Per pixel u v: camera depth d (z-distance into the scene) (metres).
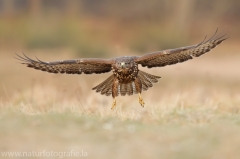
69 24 43.75
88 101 17.52
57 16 46.38
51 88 20.05
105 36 49.22
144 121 13.61
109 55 41.53
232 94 20.33
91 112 14.70
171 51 13.43
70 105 16.20
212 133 11.34
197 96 18.72
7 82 26.77
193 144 10.85
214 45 13.63
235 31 51.47
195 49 13.66
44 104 17.69
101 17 54.56
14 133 11.57
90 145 10.98
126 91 14.20
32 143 11.03
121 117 13.59
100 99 18.14
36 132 11.68
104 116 13.74
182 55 13.77
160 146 10.88
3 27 43.06
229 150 10.38
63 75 25.31
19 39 42.69
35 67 14.04
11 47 42.00
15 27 43.34
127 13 55.12
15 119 12.59
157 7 53.88
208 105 16.20
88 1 55.53
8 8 51.28
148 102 17.17
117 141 11.23
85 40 41.94
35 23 43.94
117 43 47.09
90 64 13.92
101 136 11.56
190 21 51.53
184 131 11.85
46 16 45.62
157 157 10.27
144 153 10.50
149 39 45.59
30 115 13.13
